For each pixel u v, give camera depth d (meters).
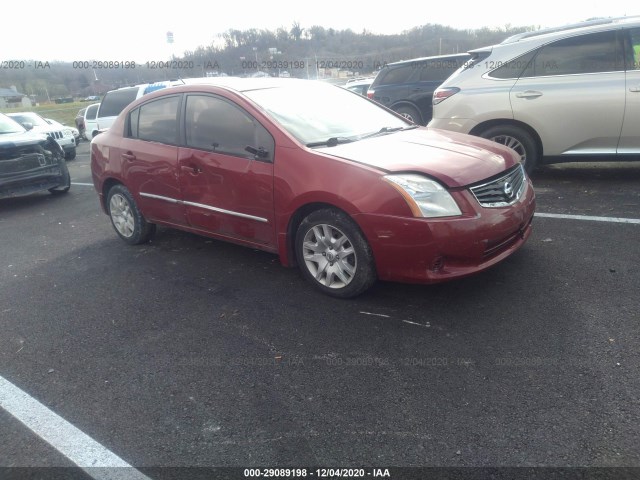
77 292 4.32
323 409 2.60
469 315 3.34
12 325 3.81
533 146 6.09
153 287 4.27
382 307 3.55
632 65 5.55
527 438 2.29
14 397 2.92
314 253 3.77
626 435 2.25
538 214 5.15
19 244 5.89
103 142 5.32
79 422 2.67
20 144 7.58
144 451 2.43
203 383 2.89
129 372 3.07
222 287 4.14
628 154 5.70
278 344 3.23
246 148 3.97
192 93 4.50
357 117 4.50
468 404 2.54
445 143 3.93
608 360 2.76
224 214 4.24
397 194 3.23
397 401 2.61
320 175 3.53
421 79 10.70
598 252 4.08
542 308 3.34
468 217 3.22
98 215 6.94
